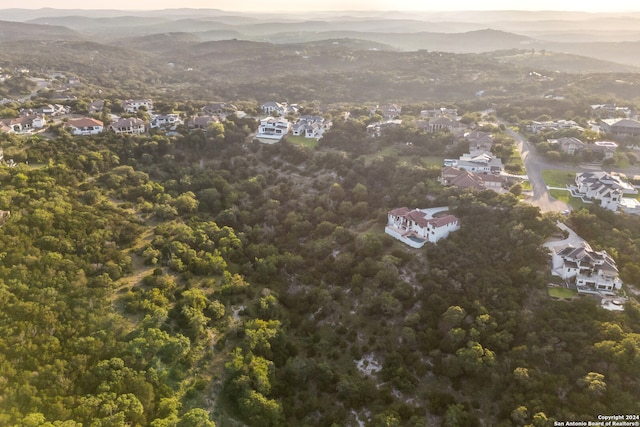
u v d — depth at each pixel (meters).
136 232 112.00
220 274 105.31
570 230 106.44
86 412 66.31
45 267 87.81
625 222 107.81
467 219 111.44
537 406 72.94
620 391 72.50
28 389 66.06
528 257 96.88
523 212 106.94
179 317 88.56
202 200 134.75
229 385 78.81
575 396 73.25
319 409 80.94
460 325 88.50
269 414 75.44
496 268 96.62
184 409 74.62
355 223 125.94
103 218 109.00
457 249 102.69
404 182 134.62
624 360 74.62
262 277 108.38
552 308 86.31
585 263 91.50
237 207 134.50
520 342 83.88
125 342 79.69
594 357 77.44
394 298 95.25
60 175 121.31
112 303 88.62
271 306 98.00
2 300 77.75
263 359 84.06
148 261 102.06
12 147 131.25
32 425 60.94
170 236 113.00
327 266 110.62
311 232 125.56
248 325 89.94
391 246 110.25
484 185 125.75
